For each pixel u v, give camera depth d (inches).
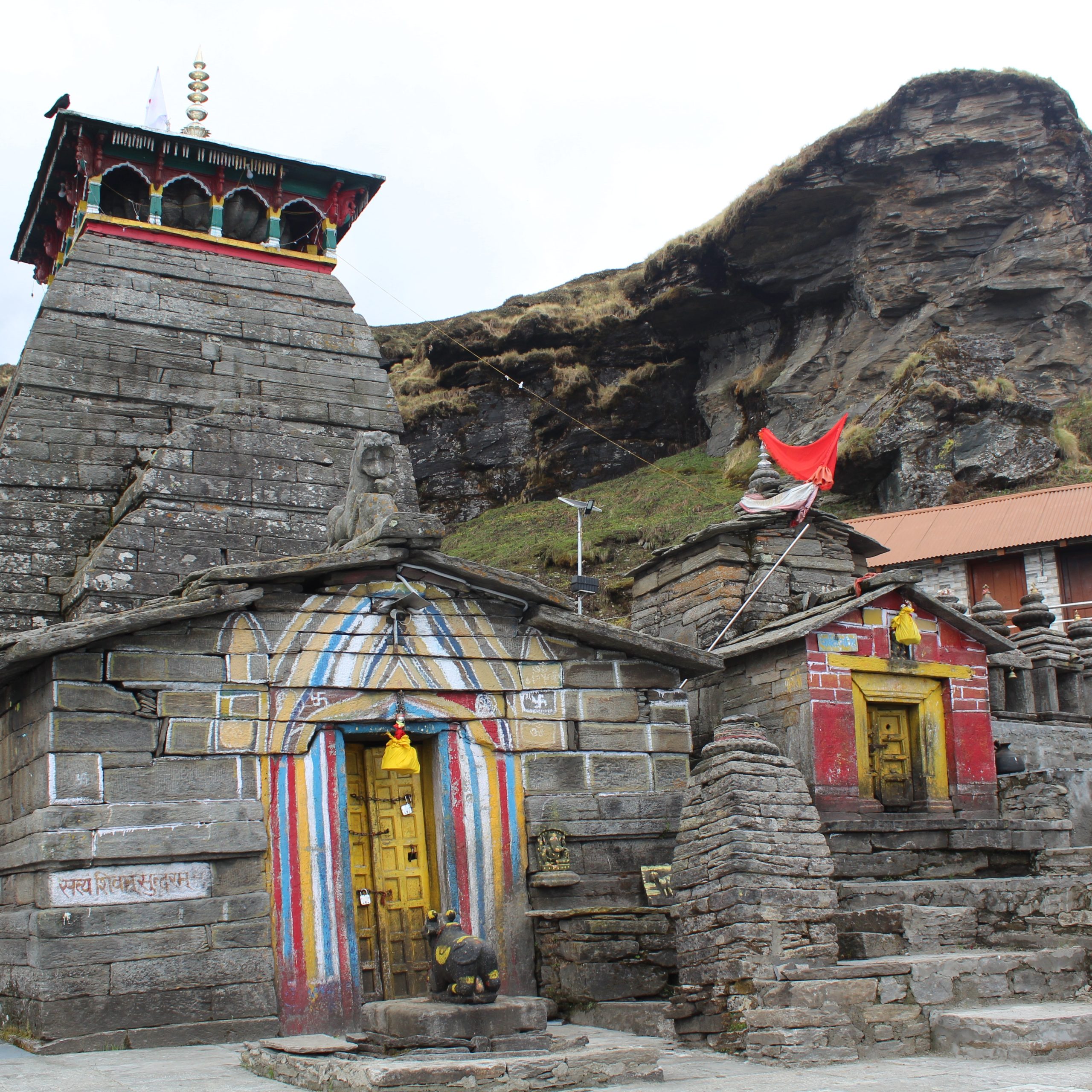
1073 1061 390.0
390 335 2223.2
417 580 516.7
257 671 482.6
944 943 479.8
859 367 1695.4
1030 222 1659.7
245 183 890.1
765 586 724.7
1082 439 1514.5
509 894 505.7
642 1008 450.3
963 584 1230.3
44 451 743.7
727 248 1819.6
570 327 2033.7
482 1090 333.1
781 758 465.1
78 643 442.9
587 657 545.3
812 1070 381.7
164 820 451.2
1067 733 735.7
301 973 462.3
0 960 472.1
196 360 812.0
